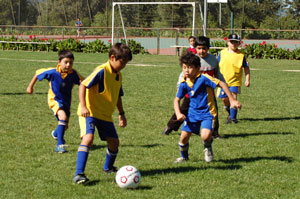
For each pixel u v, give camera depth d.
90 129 4.96
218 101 11.22
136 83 14.14
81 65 19.73
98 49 28.75
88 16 75.25
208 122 5.55
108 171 5.31
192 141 7.00
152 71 17.81
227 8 63.00
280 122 8.77
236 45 8.70
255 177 5.24
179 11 59.56
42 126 7.95
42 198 4.47
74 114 9.18
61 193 4.62
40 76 6.54
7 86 12.84
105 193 4.63
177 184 4.96
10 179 5.03
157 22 59.34
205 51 6.94
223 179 5.16
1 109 9.41
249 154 6.30
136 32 36.84
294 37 40.50
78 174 4.80
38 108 9.67
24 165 5.57
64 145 6.35
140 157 6.07
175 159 6.00
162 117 9.02
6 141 6.78
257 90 13.27
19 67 18.12
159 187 4.84
